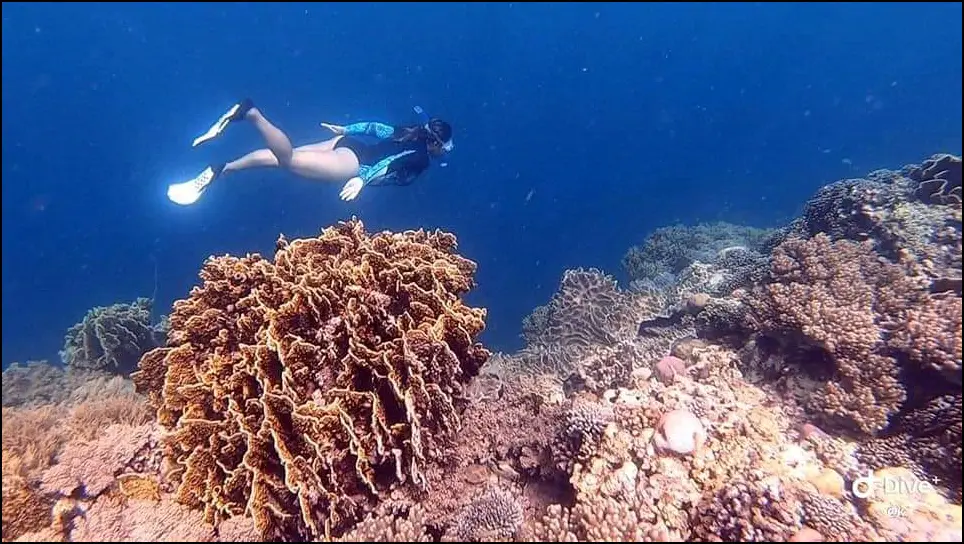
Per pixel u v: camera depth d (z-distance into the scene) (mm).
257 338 2211
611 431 2289
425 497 2123
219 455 2084
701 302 3418
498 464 2328
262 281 2477
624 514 1900
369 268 2430
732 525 1879
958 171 3072
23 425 2637
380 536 1868
